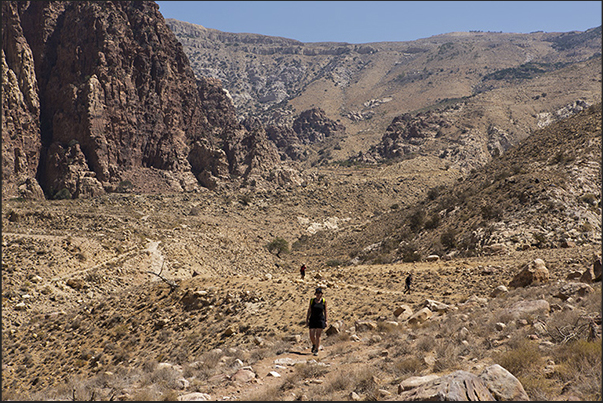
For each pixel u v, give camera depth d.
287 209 150.62
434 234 64.75
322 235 122.81
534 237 45.06
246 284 33.94
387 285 31.89
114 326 33.00
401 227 84.69
